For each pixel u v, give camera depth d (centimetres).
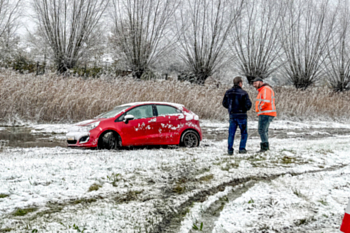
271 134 1409
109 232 330
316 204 429
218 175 570
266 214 392
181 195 462
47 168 554
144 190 477
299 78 2636
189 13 2403
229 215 389
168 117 905
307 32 2625
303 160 712
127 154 713
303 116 2097
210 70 2473
